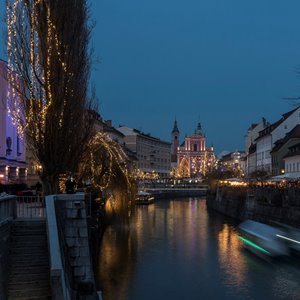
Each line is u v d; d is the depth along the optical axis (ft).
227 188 236.63
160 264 103.65
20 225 63.57
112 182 158.51
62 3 86.58
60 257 51.01
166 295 79.61
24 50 86.28
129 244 129.90
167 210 259.39
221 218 207.82
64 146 85.30
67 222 64.95
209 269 98.94
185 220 197.98
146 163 533.96
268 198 162.30
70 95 86.12
